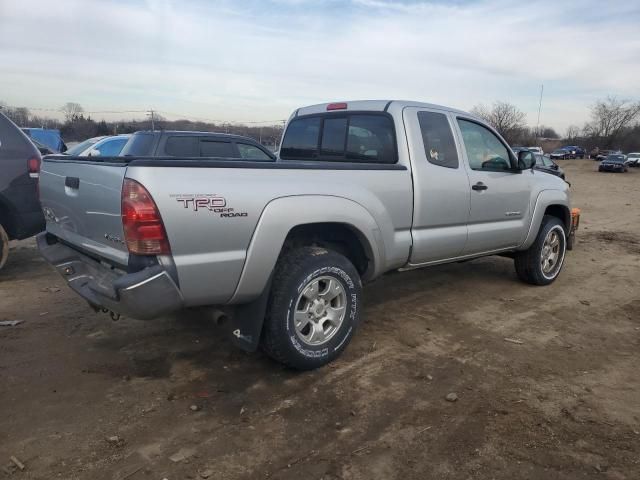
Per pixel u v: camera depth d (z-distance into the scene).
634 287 6.33
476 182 4.99
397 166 4.27
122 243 3.09
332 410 3.28
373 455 2.83
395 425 3.12
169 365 3.85
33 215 6.05
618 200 19.86
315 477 2.65
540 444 2.95
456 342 4.40
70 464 2.70
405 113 4.52
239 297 3.35
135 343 4.22
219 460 2.76
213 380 3.63
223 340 4.30
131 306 2.96
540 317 5.09
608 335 4.66
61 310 4.96
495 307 5.37
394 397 3.45
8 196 5.83
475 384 3.65
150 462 2.73
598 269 7.32
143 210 2.90
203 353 4.06
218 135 9.07
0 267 6.05
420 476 2.67
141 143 8.60
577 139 98.19
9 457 2.75
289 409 3.28
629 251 8.86
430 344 4.35
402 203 4.29
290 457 2.80
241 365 3.87
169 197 2.96
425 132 4.61
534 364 4.00
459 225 4.91
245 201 3.24
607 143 92.88
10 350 4.05
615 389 3.62
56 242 4.09
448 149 4.80
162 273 2.96
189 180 3.04
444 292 5.86
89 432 2.98
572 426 3.14
